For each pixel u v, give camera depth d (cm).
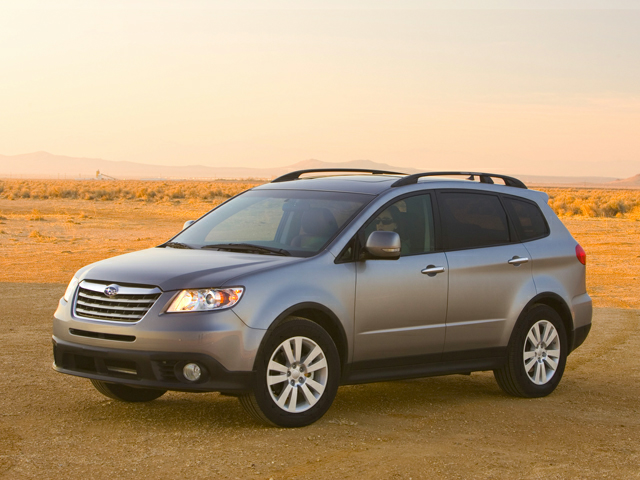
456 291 686
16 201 6481
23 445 515
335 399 706
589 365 918
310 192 705
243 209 720
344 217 648
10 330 1008
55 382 727
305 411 584
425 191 704
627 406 706
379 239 610
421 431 584
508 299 726
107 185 11781
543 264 765
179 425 581
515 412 670
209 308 549
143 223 3866
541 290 754
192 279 561
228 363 547
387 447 531
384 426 596
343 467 480
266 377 563
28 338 953
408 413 651
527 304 738
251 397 561
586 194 11369
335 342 622
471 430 594
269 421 568
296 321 578
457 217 715
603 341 1074
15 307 1208
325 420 609
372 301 629
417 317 659
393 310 643
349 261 624
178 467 471
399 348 652
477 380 838
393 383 800
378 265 639
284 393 573
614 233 3459
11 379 732
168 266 591
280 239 652
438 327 675
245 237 667
